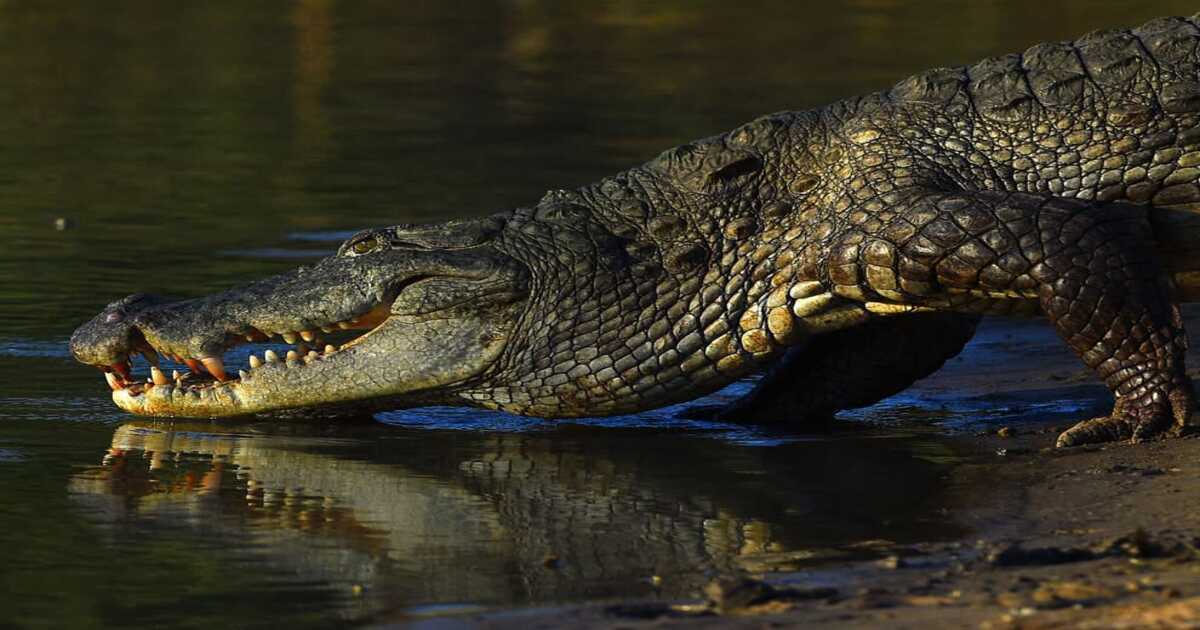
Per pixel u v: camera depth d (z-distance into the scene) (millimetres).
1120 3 86562
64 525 19609
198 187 48375
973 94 25359
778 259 24812
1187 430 22828
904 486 21250
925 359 26406
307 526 19641
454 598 16547
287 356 25828
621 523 19719
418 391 25734
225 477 22344
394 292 25422
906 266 23547
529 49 80000
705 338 25172
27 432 24953
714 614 15461
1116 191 24531
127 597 16750
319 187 48219
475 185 48281
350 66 74500
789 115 26062
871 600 15570
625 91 67250
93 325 25953
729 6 92750
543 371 25500
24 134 57375
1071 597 15109
